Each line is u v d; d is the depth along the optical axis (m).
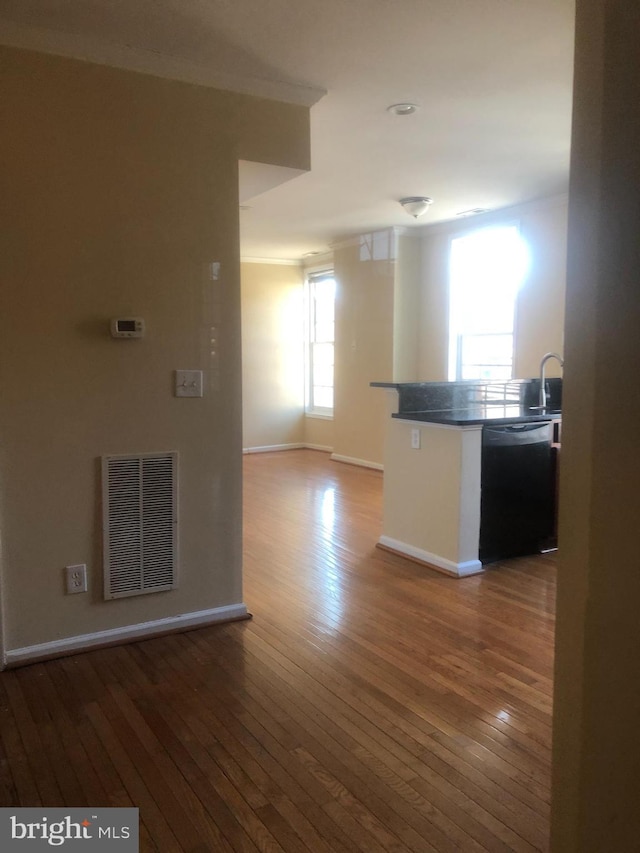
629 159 0.76
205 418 3.01
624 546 0.77
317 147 3.99
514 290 5.75
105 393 2.78
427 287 6.72
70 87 2.61
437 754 2.11
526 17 2.50
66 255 2.65
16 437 2.63
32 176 2.57
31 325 2.62
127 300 2.78
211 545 3.08
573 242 0.84
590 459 0.82
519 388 4.86
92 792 1.93
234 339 3.04
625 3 0.76
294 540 4.47
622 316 0.77
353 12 2.45
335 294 7.52
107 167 2.70
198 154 2.89
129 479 2.85
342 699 2.44
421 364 6.88
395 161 4.27
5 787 1.95
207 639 2.95
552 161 4.27
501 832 1.77
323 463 7.54
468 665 2.70
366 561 4.04
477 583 3.65
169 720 2.30
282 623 3.12
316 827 1.79
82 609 2.82
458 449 3.70
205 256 2.94
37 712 2.35
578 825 0.86
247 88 2.98
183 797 1.90
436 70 2.95
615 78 0.77
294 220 6.16
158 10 2.41
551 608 3.30
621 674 0.78
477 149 4.04
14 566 2.67
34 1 2.33
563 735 0.90
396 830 1.77
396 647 2.87
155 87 2.77
